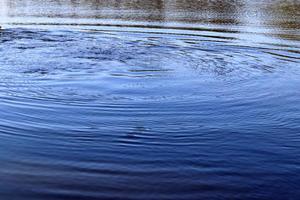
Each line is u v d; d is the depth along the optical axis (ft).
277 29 58.75
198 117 22.56
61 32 54.24
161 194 14.26
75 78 31.22
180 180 15.20
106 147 17.92
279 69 35.50
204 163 16.65
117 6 94.68
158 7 91.66
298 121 22.11
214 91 28.30
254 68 35.83
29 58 37.73
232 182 15.19
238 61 38.60
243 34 53.98
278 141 19.17
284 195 14.44
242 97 26.86
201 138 19.35
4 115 21.89
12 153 16.90
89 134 19.48
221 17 73.20
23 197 13.62
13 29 55.83
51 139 18.66
